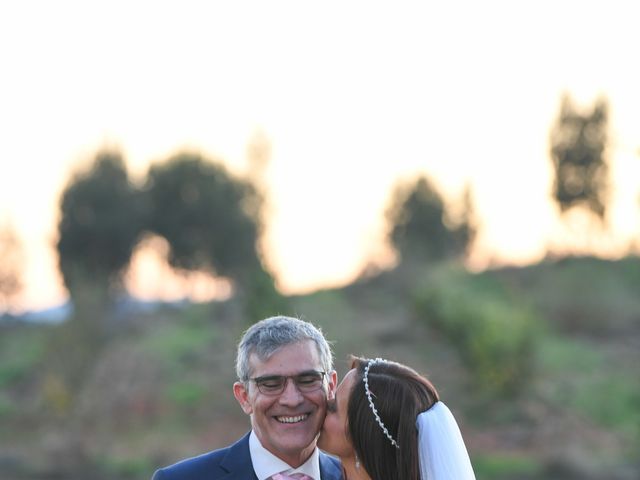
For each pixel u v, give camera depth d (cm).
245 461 532
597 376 3441
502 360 3180
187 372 3700
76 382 3288
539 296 4269
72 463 2758
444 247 6303
